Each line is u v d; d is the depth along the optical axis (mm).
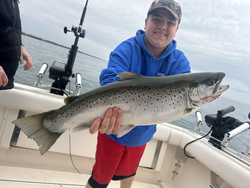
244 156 2217
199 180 2613
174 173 2994
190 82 1570
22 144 2422
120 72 1577
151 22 1709
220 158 2250
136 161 1964
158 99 1505
